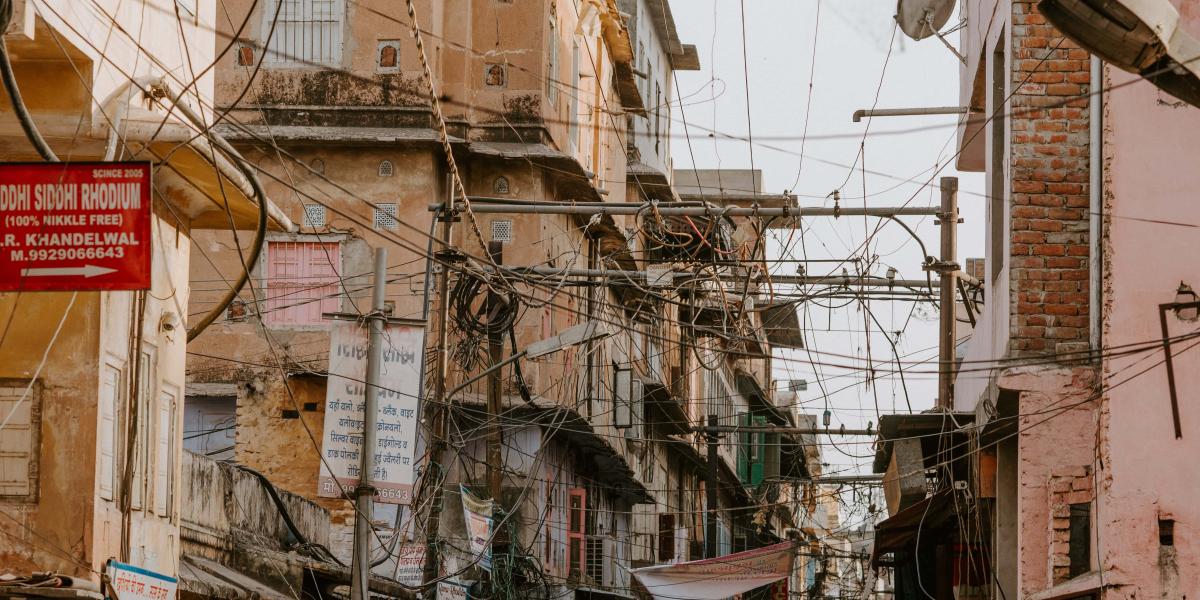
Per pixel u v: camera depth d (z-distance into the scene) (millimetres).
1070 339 13602
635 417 33125
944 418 16438
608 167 33969
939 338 18906
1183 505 11266
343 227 24938
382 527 21625
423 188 25000
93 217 9547
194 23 13812
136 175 9586
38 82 11258
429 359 23875
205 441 24219
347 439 16328
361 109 25359
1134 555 11258
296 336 24438
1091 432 13320
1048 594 12664
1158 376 11398
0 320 11719
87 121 11266
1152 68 8523
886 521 18312
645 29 39812
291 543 18656
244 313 24609
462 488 19516
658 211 17641
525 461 25047
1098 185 12664
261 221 12297
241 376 24359
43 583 10164
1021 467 13422
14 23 10117
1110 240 11586
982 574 17250
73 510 11492
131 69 12203
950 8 16531
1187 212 11508
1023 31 13953
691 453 40562
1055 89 13875
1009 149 13930
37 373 11094
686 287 18797
